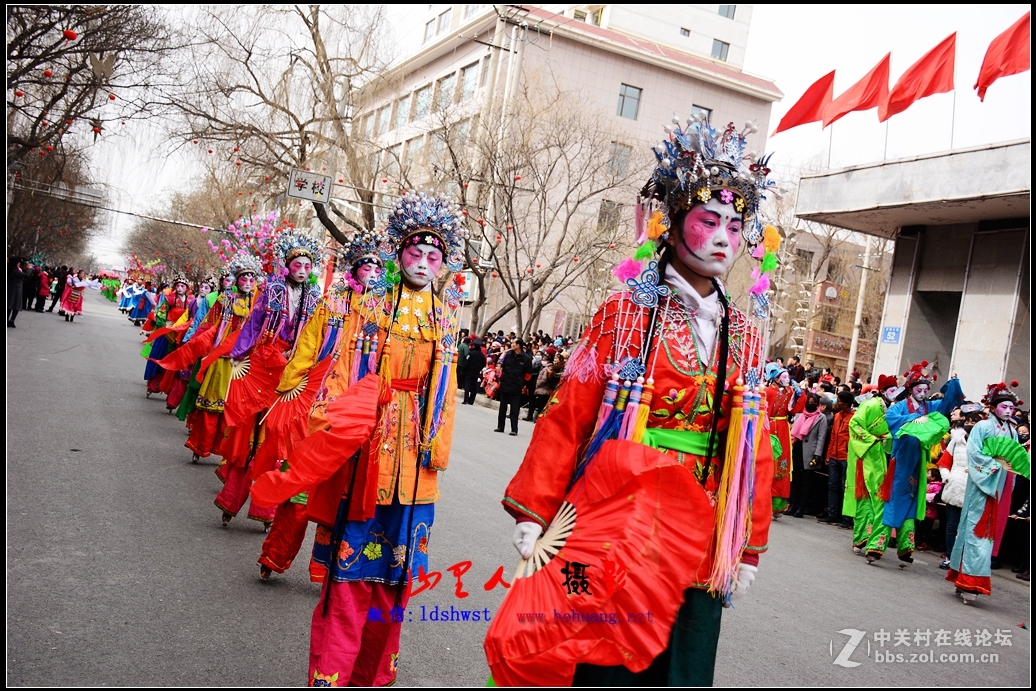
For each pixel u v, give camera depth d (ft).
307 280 23.20
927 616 22.15
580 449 10.00
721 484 9.99
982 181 44.73
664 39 150.20
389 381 13.21
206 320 34.30
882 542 28.84
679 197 10.28
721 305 10.52
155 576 16.76
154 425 35.14
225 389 28.04
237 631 14.56
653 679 9.54
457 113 101.76
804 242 123.54
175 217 145.18
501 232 80.43
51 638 13.20
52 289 122.31
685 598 9.70
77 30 53.93
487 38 116.47
